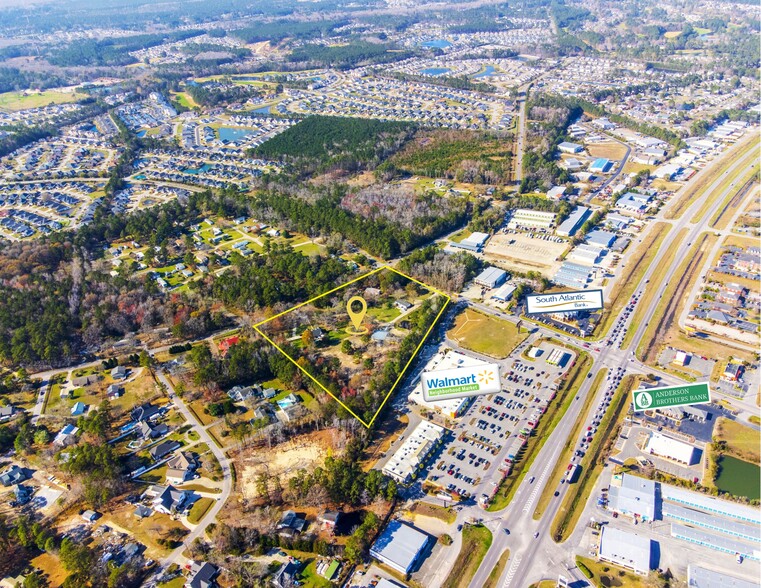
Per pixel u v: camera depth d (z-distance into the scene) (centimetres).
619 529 18912
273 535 18838
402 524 19238
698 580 17088
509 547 18425
